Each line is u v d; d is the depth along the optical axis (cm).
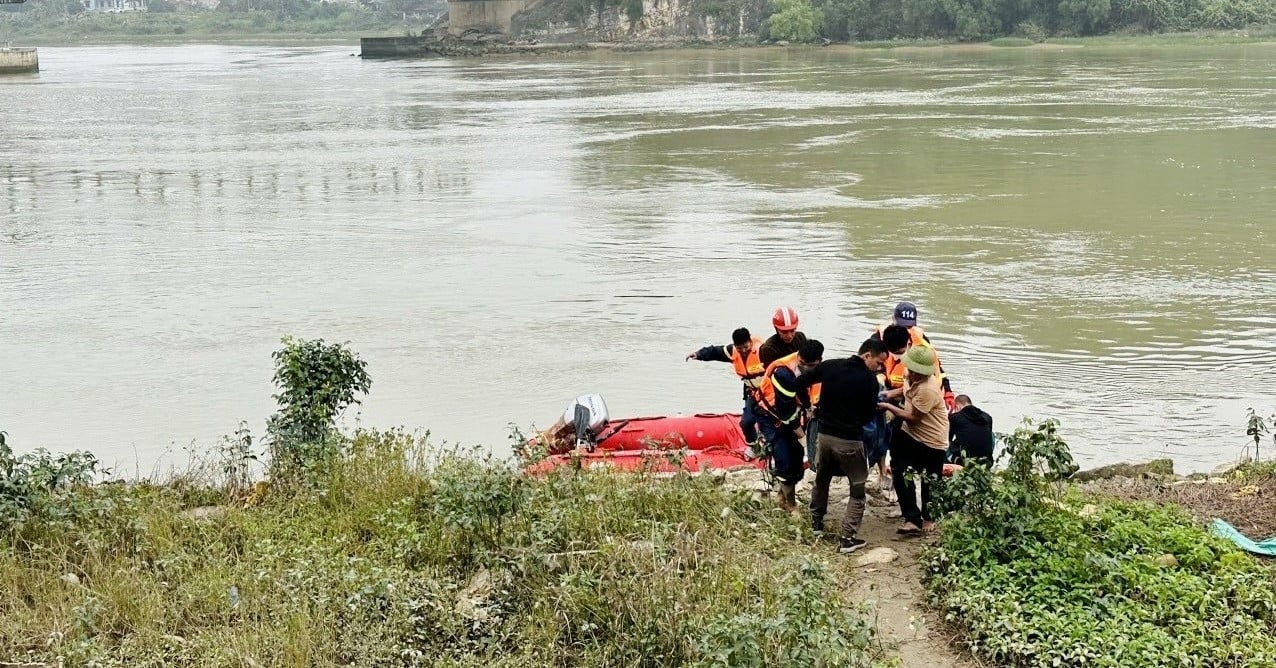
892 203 3597
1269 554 952
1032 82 8981
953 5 14800
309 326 2270
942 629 855
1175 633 810
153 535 1005
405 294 2511
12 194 4162
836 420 991
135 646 824
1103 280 2519
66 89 10256
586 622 833
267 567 935
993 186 3881
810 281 2553
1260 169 4103
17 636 834
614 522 998
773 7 15575
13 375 1984
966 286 2484
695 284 2552
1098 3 14488
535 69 12488
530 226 3338
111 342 2180
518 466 1235
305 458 1202
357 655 814
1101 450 1577
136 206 3859
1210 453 1559
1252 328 2153
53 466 1122
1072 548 904
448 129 6366
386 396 1841
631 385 1872
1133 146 4825
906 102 7419
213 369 2006
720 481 1152
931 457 1011
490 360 2016
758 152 4972
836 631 743
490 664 799
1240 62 10869
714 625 762
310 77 11569
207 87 10256
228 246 3105
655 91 8925
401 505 1066
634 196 3869
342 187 4241
